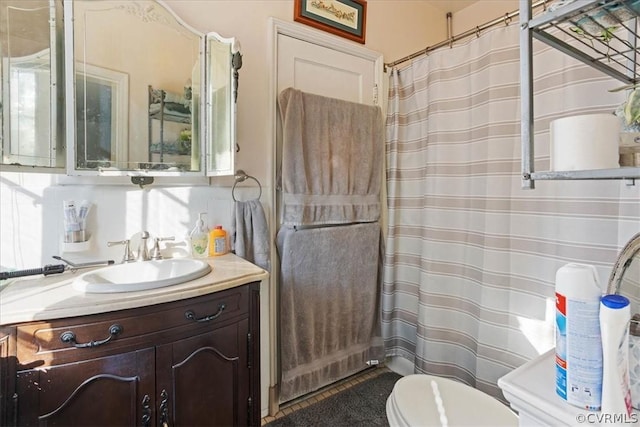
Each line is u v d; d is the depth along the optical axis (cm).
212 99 157
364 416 173
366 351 210
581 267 58
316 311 187
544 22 67
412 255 207
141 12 142
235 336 123
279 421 170
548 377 65
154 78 146
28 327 88
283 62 179
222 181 164
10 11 116
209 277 122
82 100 129
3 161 112
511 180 153
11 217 121
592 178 62
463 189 175
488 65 160
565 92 133
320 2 190
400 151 212
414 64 203
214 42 155
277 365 180
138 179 143
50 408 90
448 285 183
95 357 95
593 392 54
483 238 164
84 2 129
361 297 205
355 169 198
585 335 55
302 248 179
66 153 125
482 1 236
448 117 181
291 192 174
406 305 211
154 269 138
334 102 189
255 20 171
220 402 119
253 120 172
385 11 221
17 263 122
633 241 72
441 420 105
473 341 171
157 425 104
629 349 57
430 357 187
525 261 148
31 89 119
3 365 86
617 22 68
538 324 143
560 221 135
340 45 198
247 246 164
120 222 140
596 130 63
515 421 105
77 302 95
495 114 157
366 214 203
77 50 128
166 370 106
